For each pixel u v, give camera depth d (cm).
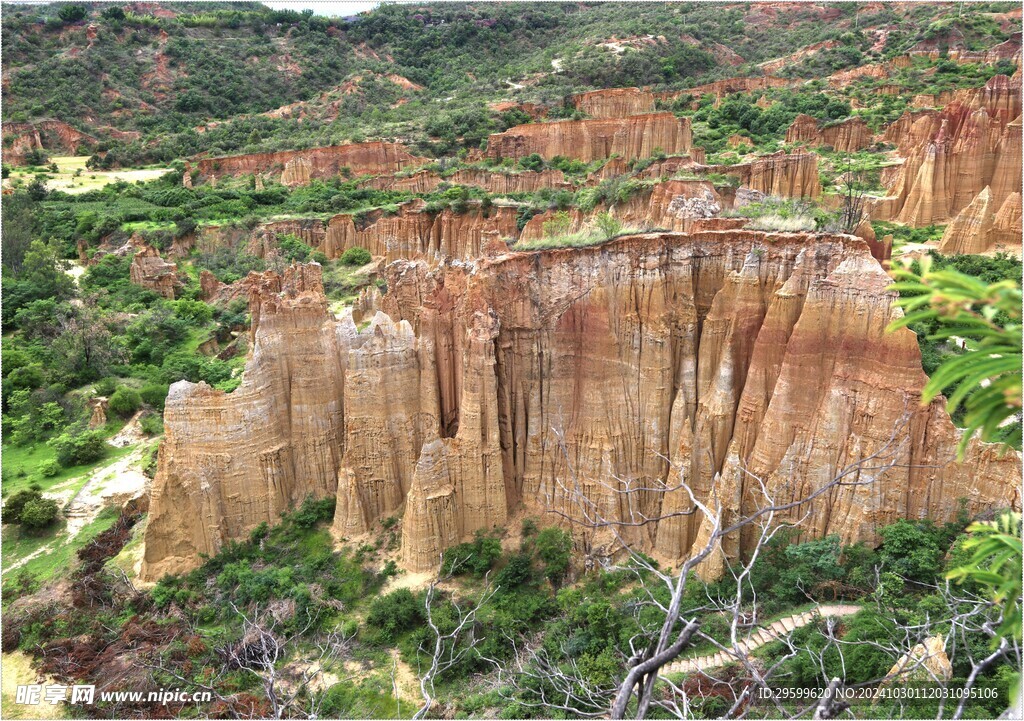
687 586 3294
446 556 3731
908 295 3062
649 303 3741
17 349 7094
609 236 3872
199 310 8125
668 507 3638
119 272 9156
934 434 3062
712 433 3612
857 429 3184
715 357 3697
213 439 3997
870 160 10312
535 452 3938
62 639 3672
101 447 5622
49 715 3206
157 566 3947
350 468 3994
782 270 3531
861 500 3127
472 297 3872
